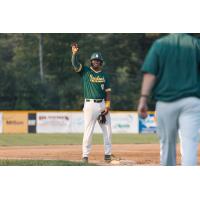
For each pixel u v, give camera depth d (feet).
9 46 351.46
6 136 212.02
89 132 104.53
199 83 62.95
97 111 104.42
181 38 63.10
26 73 330.95
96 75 104.73
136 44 349.82
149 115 254.68
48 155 125.59
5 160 101.71
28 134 232.12
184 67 62.54
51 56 337.93
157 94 63.21
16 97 322.96
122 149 144.15
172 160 64.69
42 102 323.98
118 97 327.67
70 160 110.83
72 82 333.01
